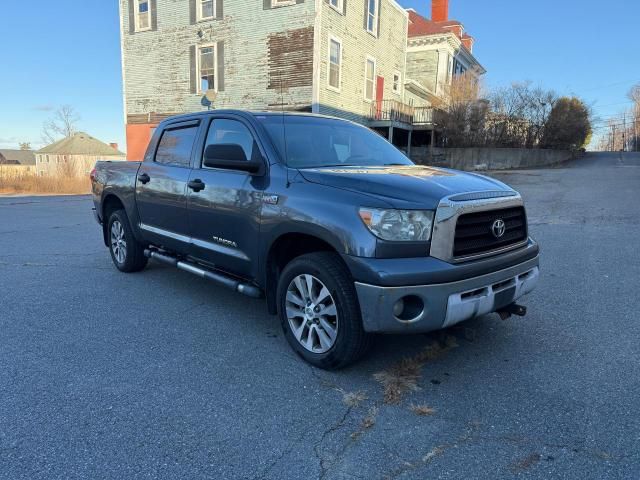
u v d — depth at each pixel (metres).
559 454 2.36
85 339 3.80
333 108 19.55
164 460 2.33
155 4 21.59
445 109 25.92
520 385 3.05
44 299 4.82
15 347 3.64
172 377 3.17
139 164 5.29
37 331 3.96
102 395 2.93
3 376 3.17
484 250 3.12
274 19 18.70
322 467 2.28
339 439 2.50
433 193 2.95
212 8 20.23
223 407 2.81
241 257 3.80
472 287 2.94
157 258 5.11
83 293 5.02
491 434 2.53
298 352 3.41
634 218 9.20
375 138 4.67
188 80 21.31
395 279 2.73
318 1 17.70
